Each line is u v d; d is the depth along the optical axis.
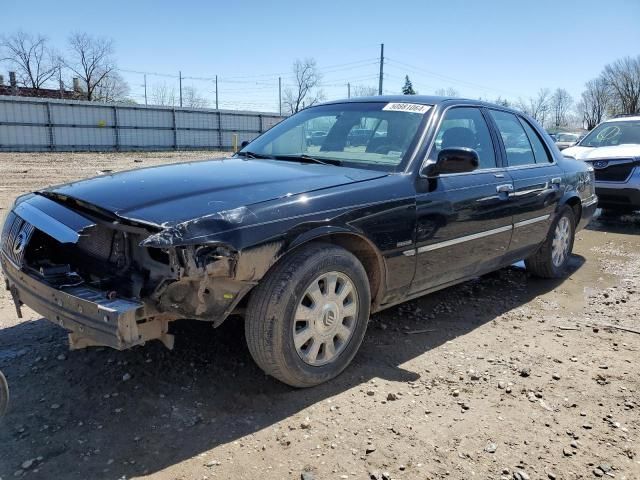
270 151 4.35
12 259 3.20
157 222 2.62
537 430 2.89
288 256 3.01
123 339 2.54
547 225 5.25
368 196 3.34
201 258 2.61
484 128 4.60
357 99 4.60
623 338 4.17
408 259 3.64
